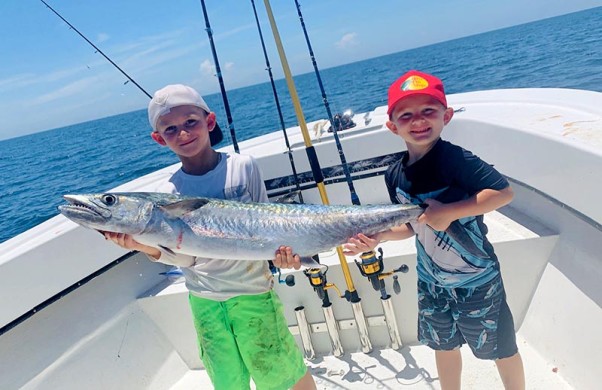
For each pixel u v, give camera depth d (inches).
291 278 94.5
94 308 101.9
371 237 73.7
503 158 101.0
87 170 644.7
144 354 104.1
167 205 70.7
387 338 101.6
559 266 86.8
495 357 71.8
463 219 69.1
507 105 120.1
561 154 79.9
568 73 585.9
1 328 84.8
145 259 114.3
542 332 87.0
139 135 1147.9
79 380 93.4
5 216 442.3
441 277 72.3
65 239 97.3
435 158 68.2
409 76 66.2
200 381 103.5
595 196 71.3
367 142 124.9
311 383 82.4
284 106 920.9
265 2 86.3
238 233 72.1
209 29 96.0
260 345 76.6
